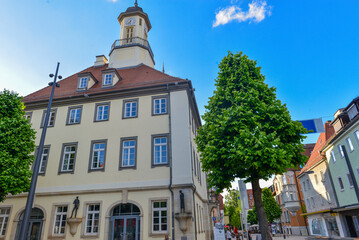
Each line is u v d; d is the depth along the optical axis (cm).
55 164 1631
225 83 1357
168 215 1362
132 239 1382
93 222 1442
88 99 1791
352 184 2120
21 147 1361
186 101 1634
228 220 6850
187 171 1442
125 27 2662
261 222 1083
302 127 1140
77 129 1709
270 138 1061
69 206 1495
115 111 1709
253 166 1043
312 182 3128
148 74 2048
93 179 1532
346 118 2167
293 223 4316
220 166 1166
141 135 1595
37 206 1532
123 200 1438
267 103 1230
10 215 1539
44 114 1828
